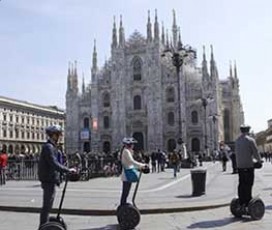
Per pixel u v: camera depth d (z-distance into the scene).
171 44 100.75
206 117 96.44
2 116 113.38
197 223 13.23
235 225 12.60
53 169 10.29
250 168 13.45
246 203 13.62
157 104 100.25
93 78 106.31
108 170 38.34
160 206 16.08
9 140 115.75
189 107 99.31
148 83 101.44
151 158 52.62
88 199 19.17
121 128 102.75
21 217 15.16
